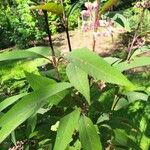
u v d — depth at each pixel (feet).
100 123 1.30
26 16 5.18
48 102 1.23
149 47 1.40
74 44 5.44
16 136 1.44
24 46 5.32
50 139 1.34
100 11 1.12
